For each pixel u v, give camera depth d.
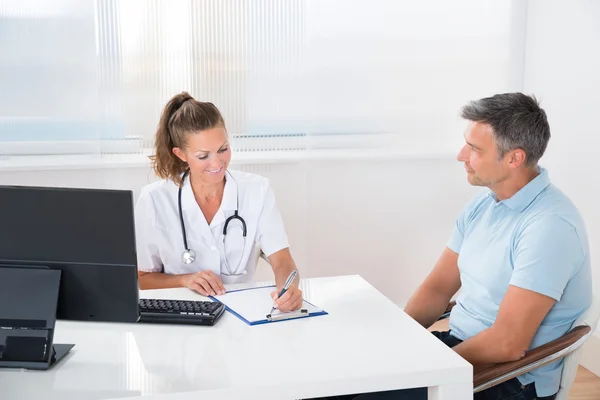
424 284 2.40
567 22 3.35
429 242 3.81
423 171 3.74
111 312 1.72
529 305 1.93
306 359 1.70
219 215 2.37
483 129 2.07
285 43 3.50
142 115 3.43
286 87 3.54
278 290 2.19
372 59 3.59
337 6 3.52
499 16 3.65
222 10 3.41
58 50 3.32
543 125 2.05
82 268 1.69
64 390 1.54
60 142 3.38
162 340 1.82
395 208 3.75
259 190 2.43
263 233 2.42
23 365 1.64
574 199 3.36
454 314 2.25
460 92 3.69
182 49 3.41
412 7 3.58
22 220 1.67
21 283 1.68
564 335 1.97
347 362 1.69
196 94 3.46
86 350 1.76
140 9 3.35
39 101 3.34
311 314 1.99
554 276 1.93
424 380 1.66
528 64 3.67
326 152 3.62
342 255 3.73
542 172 2.08
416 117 3.67
